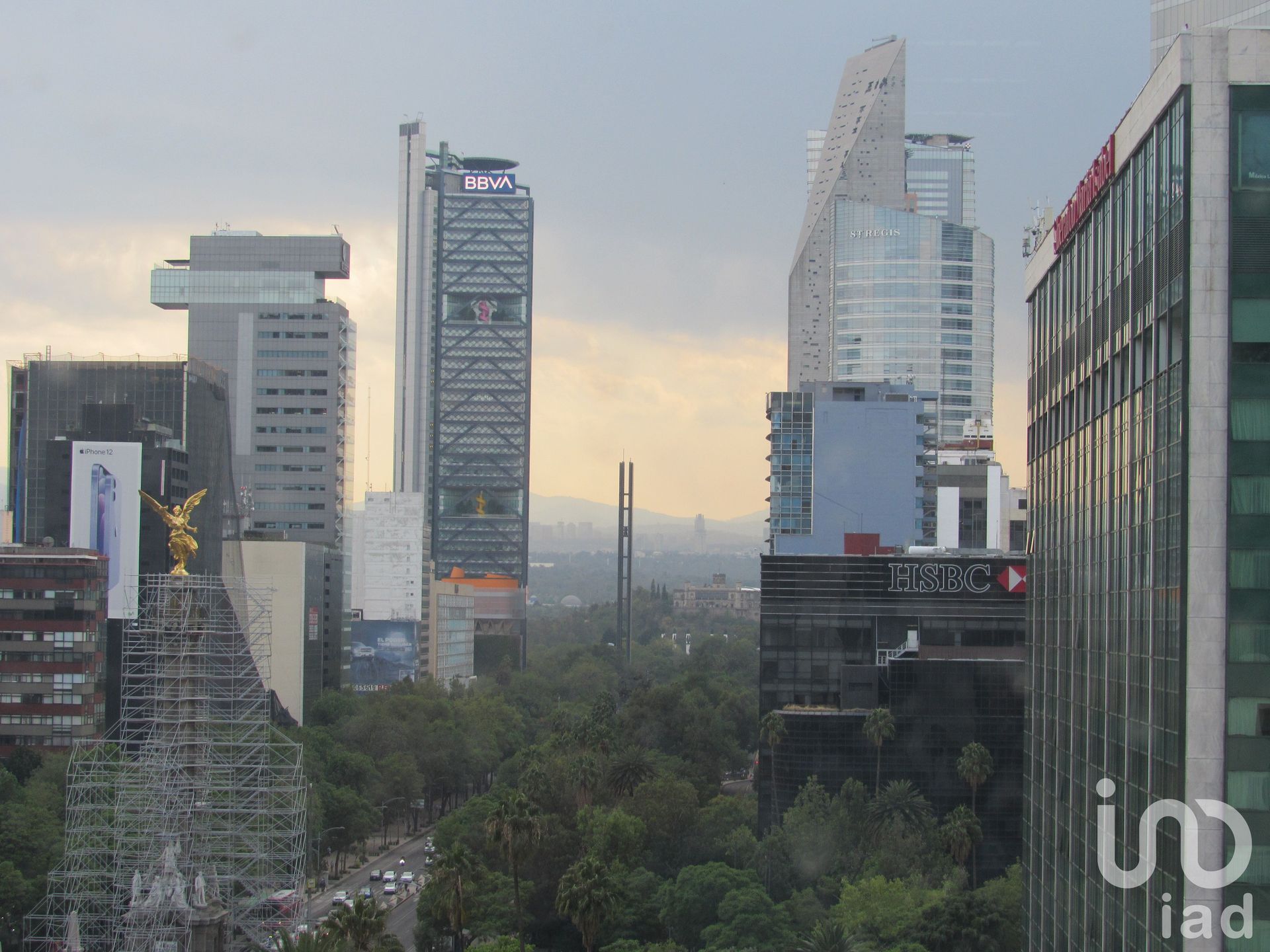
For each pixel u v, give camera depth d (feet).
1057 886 452.76
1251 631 319.27
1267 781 318.45
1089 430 418.10
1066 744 444.55
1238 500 320.29
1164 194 342.03
